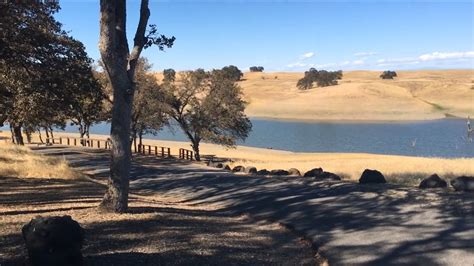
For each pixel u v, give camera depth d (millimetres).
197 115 42688
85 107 22516
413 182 16391
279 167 29188
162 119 43750
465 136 81062
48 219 5660
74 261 5742
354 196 11812
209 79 43656
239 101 44562
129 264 6465
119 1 9602
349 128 102000
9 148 26891
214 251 7453
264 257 7406
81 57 18641
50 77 17703
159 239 7934
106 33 9562
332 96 154875
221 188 16453
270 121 122812
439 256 6816
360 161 34062
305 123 116438
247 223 10500
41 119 24312
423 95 159875
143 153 42969
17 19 16031
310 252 7906
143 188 18719
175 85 43094
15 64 16922
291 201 12273
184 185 18266
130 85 9898
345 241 8094
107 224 8820
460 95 154875
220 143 45219
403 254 7066
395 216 9391
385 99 149500
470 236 7605
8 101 21562
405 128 100688
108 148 42906
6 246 7000
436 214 9195
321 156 48031
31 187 14578
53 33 17672
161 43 10305
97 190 14711
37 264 5555
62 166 19312
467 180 11633
